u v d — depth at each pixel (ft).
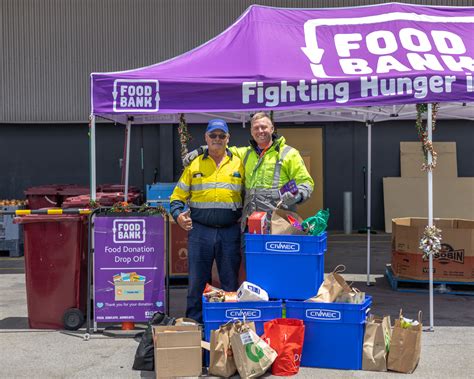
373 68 21.91
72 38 49.26
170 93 21.44
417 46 23.52
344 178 50.29
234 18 49.93
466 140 49.60
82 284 22.47
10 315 24.58
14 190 49.26
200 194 19.95
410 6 25.86
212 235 19.98
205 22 49.83
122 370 18.08
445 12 25.80
